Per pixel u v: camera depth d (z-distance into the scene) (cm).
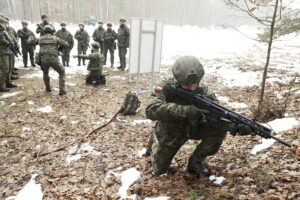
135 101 657
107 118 635
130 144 486
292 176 302
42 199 342
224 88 884
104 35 1296
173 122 285
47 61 783
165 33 3334
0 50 811
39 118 638
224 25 597
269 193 278
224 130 298
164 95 274
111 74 1154
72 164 428
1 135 542
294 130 442
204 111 259
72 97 805
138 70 806
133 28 762
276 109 534
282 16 516
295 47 2097
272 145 396
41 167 425
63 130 568
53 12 4531
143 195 322
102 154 454
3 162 446
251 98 741
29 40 791
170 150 311
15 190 369
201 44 2456
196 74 254
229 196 286
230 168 351
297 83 828
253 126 250
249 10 503
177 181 336
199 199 290
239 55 1670
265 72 533
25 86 920
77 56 909
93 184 366
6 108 700
